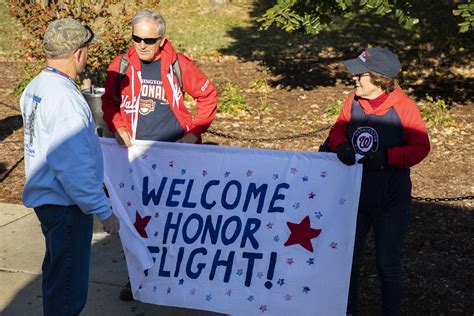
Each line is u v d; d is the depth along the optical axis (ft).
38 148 12.14
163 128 15.51
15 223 21.31
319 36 55.98
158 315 15.80
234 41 55.21
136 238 15.12
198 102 15.81
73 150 11.69
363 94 13.55
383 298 14.11
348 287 14.08
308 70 44.86
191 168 14.83
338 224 13.99
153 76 15.39
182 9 66.90
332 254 14.10
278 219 14.32
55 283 12.68
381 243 13.87
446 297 17.02
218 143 29.53
